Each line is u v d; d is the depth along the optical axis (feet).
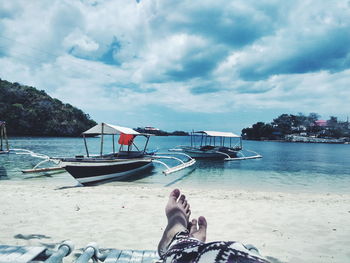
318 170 75.61
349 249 13.43
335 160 119.14
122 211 20.33
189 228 7.16
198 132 112.47
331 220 19.13
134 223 17.29
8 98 439.22
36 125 437.17
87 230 15.72
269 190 40.81
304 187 44.91
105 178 45.83
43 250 6.98
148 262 7.00
